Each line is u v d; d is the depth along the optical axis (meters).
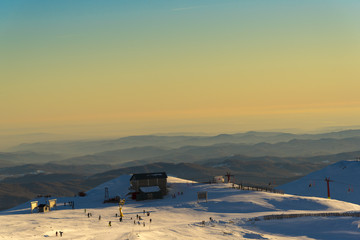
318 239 93.38
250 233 96.06
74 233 92.31
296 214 117.12
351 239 93.31
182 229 98.00
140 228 100.56
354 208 142.50
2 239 80.56
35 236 86.88
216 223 106.75
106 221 114.00
